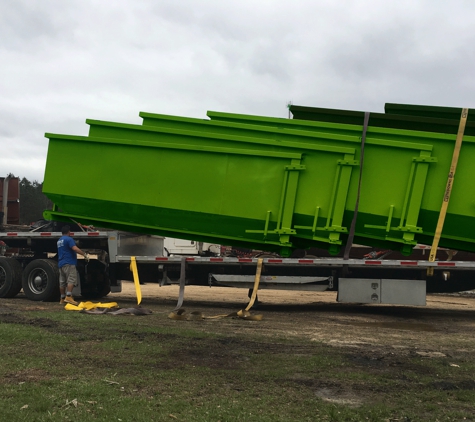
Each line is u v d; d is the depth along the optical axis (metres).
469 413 4.39
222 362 5.89
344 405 4.50
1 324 7.72
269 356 6.23
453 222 9.38
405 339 8.01
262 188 10.02
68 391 4.61
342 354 6.52
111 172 10.74
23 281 12.30
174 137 10.45
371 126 9.70
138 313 9.85
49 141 11.05
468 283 11.12
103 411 4.14
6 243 13.22
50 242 12.92
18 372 5.21
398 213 9.40
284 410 4.32
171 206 10.45
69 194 10.92
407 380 5.36
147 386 4.87
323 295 18.00
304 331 8.46
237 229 10.35
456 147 9.11
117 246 11.90
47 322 8.12
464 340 8.07
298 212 9.82
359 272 10.96
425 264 10.52
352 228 9.64
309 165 9.77
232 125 10.20
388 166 9.43
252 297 11.24
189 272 11.89
